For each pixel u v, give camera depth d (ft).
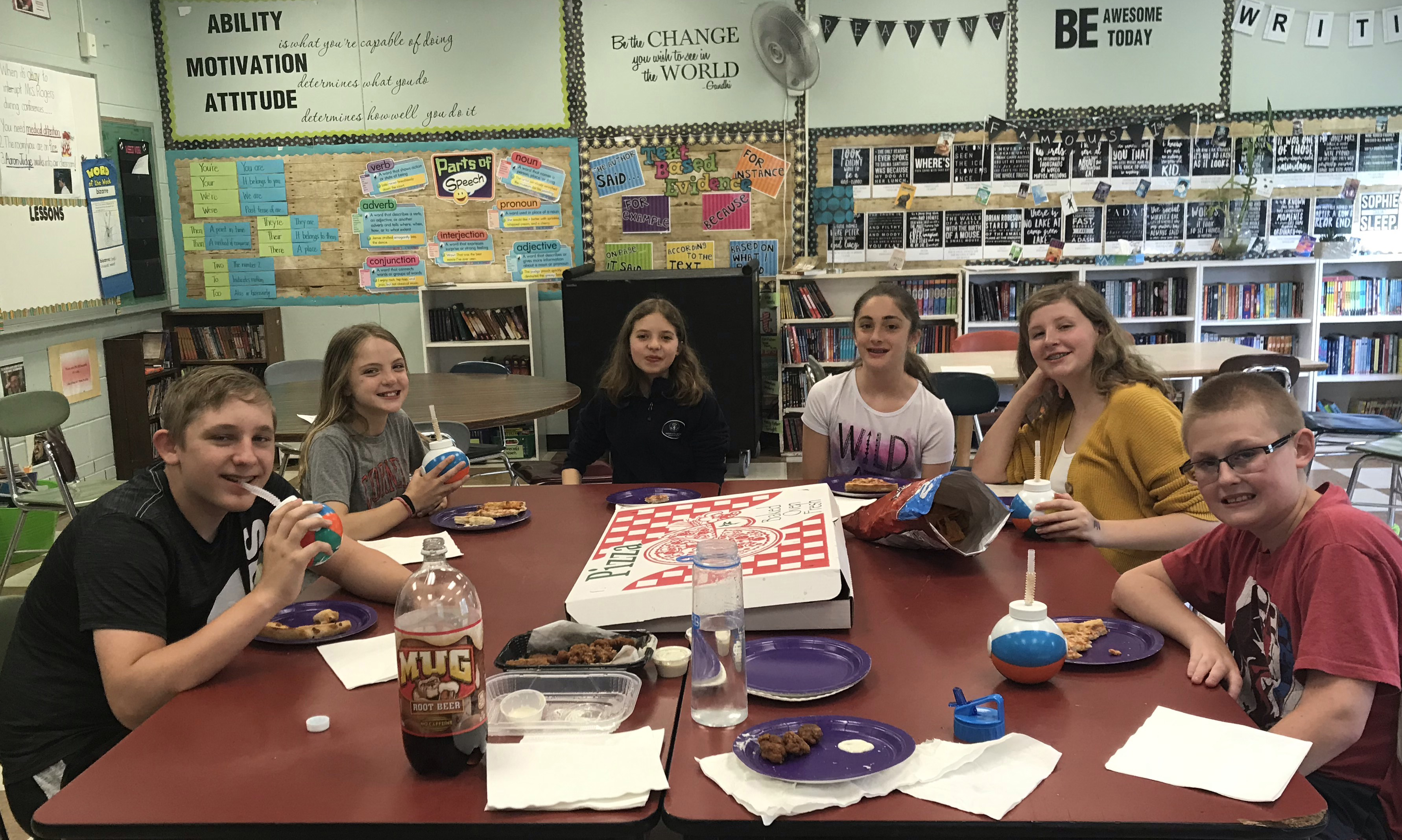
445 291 21.62
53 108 17.74
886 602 5.25
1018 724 3.83
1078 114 20.45
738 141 20.79
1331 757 4.03
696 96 20.72
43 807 3.42
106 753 4.13
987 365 15.66
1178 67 20.25
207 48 21.09
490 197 21.34
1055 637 4.13
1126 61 20.25
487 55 20.88
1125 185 20.68
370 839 3.29
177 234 21.77
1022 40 20.22
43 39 17.48
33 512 12.78
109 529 4.79
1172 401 7.39
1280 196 20.63
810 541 5.14
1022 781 3.39
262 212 21.61
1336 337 20.90
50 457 13.03
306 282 21.83
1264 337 21.02
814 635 4.79
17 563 14.30
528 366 21.70
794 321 20.68
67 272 18.11
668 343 9.68
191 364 21.68
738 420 19.12
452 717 3.53
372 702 4.22
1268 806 3.23
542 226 21.38
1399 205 20.59
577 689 4.14
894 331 8.56
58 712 5.04
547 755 3.61
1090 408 7.55
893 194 20.84
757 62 20.51
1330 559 4.29
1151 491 6.88
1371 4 19.94
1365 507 15.76
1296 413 4.53
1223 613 5.31
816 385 9.22
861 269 21.11
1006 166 20.68
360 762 3.69
